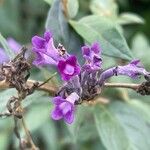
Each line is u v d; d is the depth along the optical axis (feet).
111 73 0.61
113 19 0.94
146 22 1.53
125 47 0.69
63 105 0.55
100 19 0.72
